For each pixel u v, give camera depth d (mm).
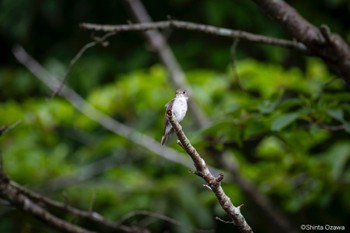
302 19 6758
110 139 11570
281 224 11008
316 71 11336
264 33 14352
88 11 15859
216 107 11477
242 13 14352
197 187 11789
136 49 14938
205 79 11766
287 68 15008
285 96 11336
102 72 14633
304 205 10766
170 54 12078
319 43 6621
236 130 7316
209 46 14766
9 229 10812
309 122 7309
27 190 7141
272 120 7223
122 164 12156
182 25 6914
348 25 15523
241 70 11141
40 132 11805
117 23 15742
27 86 14633
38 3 15336
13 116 11305
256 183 10898
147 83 11359
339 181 10172
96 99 11453
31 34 15727
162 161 12195
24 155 11484
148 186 11531
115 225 7438
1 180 6977
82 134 13812
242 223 5062
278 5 6781
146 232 7555
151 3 15531
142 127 11906
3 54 16328
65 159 13352
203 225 11195
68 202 7461
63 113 11469
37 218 7074
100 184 11336
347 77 6605
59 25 15812
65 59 15227
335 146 10281
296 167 10492
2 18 15141
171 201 11367
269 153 10531
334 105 7035
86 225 10797
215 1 14375
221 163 10836
